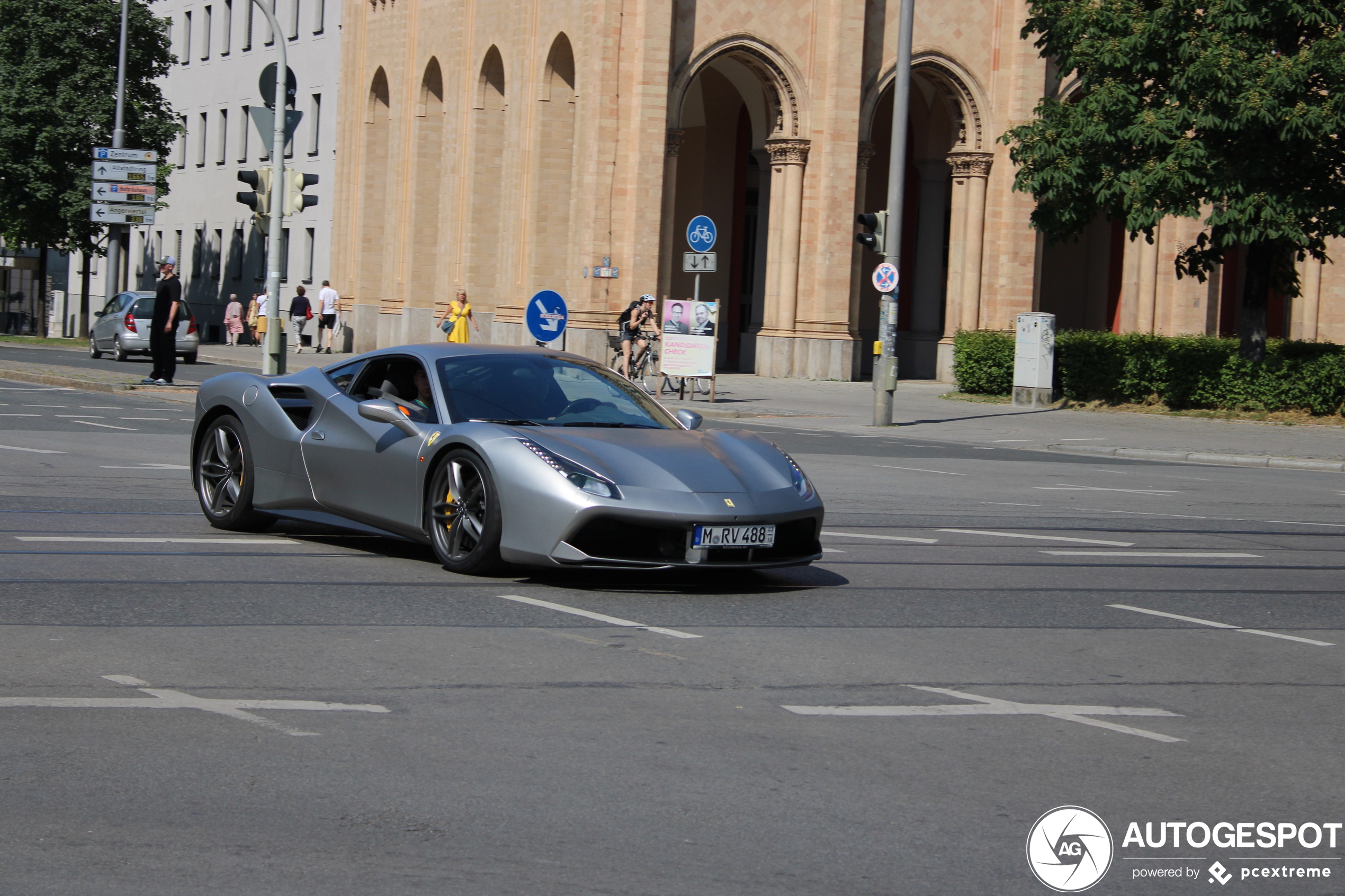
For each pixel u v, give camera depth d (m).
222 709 5.89
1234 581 10.28
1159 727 6.21
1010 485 16.67
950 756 5.63
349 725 5.73
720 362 47.94
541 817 4.73
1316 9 26.73
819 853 4.50
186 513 11.51
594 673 6.72
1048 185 29.41
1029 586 9.67
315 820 4.64
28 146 53.59
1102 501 15.31
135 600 8.05
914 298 45.03
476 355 9.98
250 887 4.07
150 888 4.05
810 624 8.09
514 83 43.97
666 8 38.06
